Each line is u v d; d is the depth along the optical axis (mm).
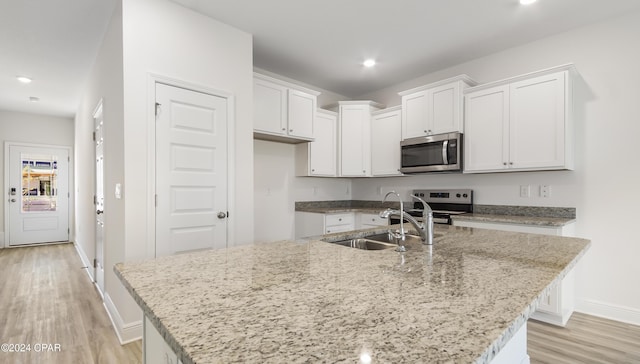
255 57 3551
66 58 3541
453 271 1045
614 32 2721
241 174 2883
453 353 526
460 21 2801
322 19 2764
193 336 594
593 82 2811
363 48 3324
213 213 2684
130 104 2250
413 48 3328
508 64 3344
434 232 1939
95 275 3621
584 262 2826
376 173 4230
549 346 2197
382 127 4176
